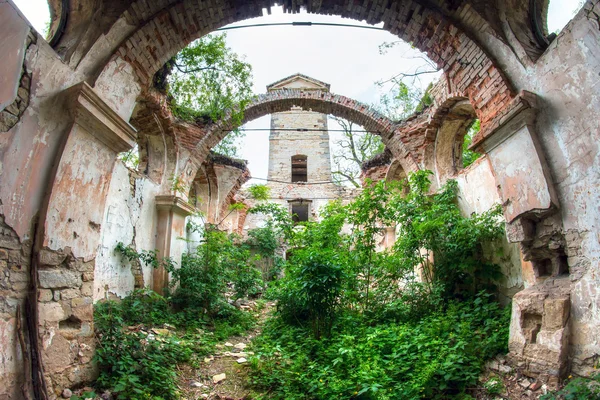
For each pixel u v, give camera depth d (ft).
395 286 22.07
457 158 28.35
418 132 29.78
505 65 14.79
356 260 22.43
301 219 63.05
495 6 14.88
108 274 20.07
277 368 14.82
